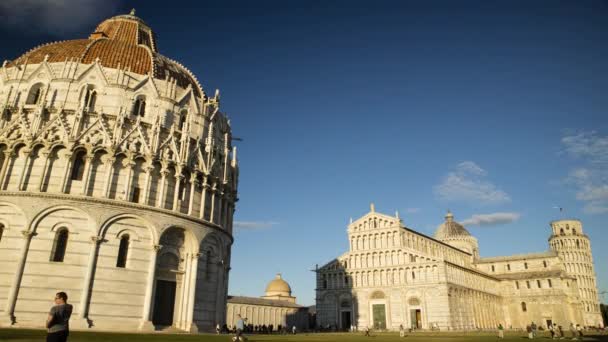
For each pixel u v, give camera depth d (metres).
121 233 46.78
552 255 154.75
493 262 164.88
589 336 67.25
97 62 53.88
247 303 129.88
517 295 145.50
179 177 52.03
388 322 113.25
